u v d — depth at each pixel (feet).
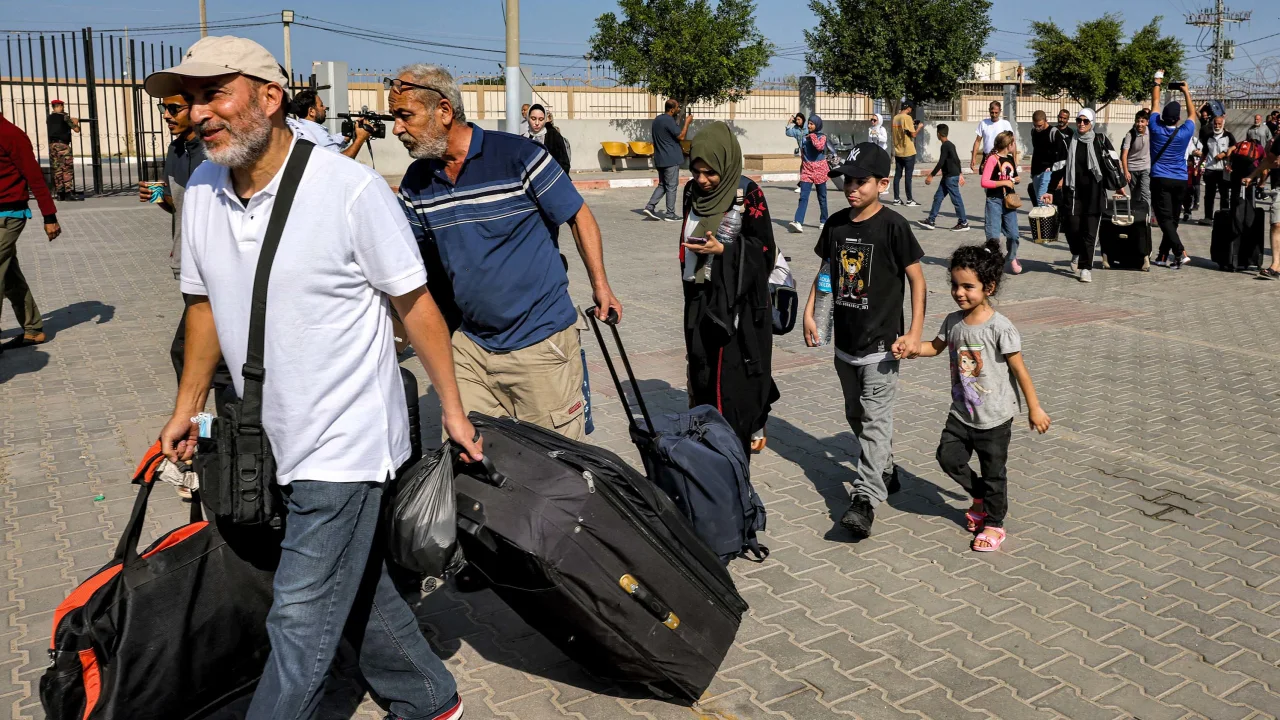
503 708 11.04
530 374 12.47
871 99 105.70
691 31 81.71
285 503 8.75
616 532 9.90
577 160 86.74
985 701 11.25
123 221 50.26
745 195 16.22
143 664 8.95
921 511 16.67
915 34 97.09
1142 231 39.65
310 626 8.69
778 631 12.73
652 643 10.16
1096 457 19.15
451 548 9.15
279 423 8.48
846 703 11.18
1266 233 39.24
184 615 9.19
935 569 14.51
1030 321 30.99
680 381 24.11
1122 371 25.26
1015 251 38.99
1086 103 122.21
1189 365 25.86
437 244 12.23
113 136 107.34
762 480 17.98
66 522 15.56
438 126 11.57
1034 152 46.16
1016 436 20.38
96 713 8.80
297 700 8.72
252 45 8.20
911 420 21.40
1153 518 16.35
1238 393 23.39
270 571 9.63
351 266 8.51
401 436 9.15
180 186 17.37
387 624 9.71
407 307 8.84
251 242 8.39
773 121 99.14
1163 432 20.61
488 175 11.87
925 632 12.74
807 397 23.09
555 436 11.03
